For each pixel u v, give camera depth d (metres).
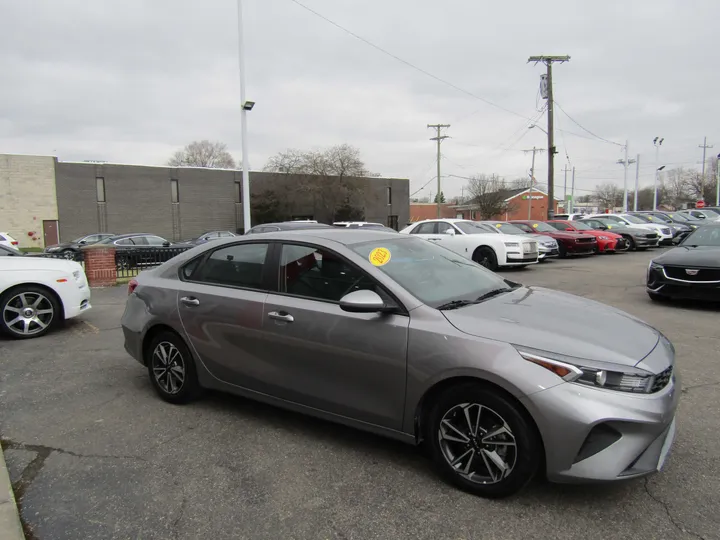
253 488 2.95
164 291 4.25
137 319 4.40
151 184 37.66
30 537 2.52
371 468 3.15
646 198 92.69
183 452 3.40
